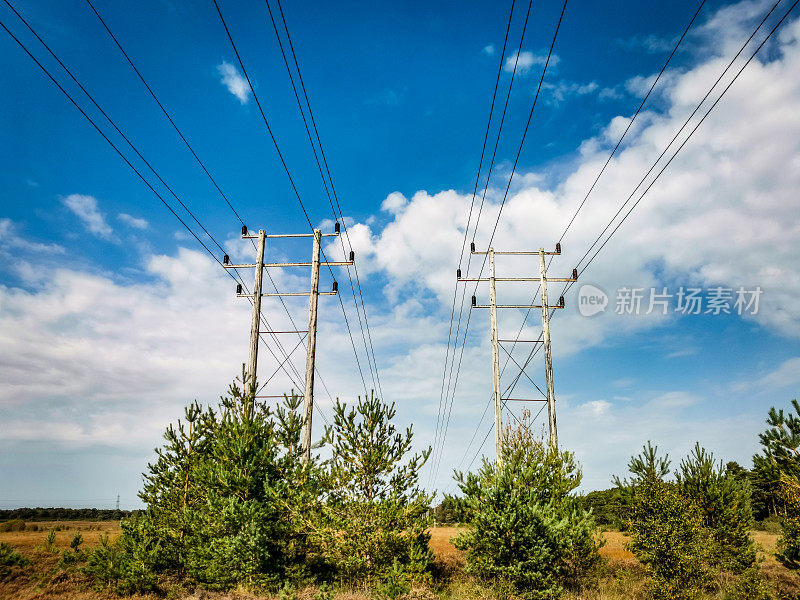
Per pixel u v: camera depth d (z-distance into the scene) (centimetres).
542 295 2547
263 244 2336
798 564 1502
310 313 2234
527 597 1589
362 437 1853
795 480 1449
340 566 1762
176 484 1995
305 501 1750
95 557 1895
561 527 1675
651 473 1855
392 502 1773
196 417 2069
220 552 1659
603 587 1775
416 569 1733
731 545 1867
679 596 1636
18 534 4541
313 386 2095
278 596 1559
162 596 1727
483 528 1672
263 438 1931
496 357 2431
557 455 1953
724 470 2011
